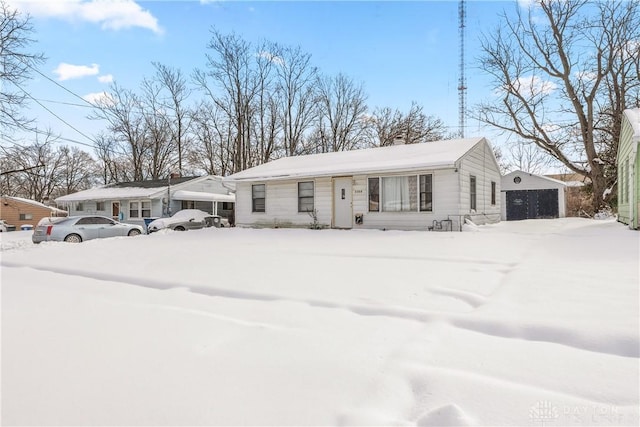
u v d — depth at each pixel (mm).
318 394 2061
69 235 13109
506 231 10266
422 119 28859
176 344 2828
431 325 3109
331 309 3682
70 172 44500
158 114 31109
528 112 20547
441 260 5977
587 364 2301
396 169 11258
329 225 13305
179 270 5855
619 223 11508
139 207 20531
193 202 21844
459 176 11008
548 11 19094
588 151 18797
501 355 2467
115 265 6605
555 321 2924
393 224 12109
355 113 30750
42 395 2115
